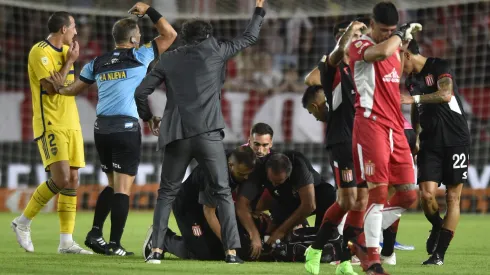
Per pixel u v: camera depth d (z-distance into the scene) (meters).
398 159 19.03
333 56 19.55
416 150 24.73
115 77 25.17
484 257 25.41
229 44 22.23
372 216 18.17
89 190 53.62
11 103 55.41
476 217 48.34
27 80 57.03
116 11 54.47
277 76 58.78
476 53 59.38
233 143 56.69
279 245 22.95
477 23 59.78
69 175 26.16
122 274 18.73
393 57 18.53
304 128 56.38
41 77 25.73
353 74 18.56
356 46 18.42
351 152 19.95
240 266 21.19
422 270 20.95
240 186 23.22
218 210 21.94
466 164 23.91
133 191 53.97
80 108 54.28
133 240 32.16
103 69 25.23
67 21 26.44
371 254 18.12
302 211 22.77
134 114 25.41
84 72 25.47
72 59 26.12
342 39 19.19
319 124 56.12
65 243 26.12
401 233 36.88
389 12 17.98
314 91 23.06
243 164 22.02
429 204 24.69
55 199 52.72
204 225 23.44
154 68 21.86
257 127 23.14
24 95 55.97
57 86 25.52
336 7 55.19
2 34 57.41
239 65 58.97
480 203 51.47
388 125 18.39
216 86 21.83
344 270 19.11
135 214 49.72
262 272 19.62
